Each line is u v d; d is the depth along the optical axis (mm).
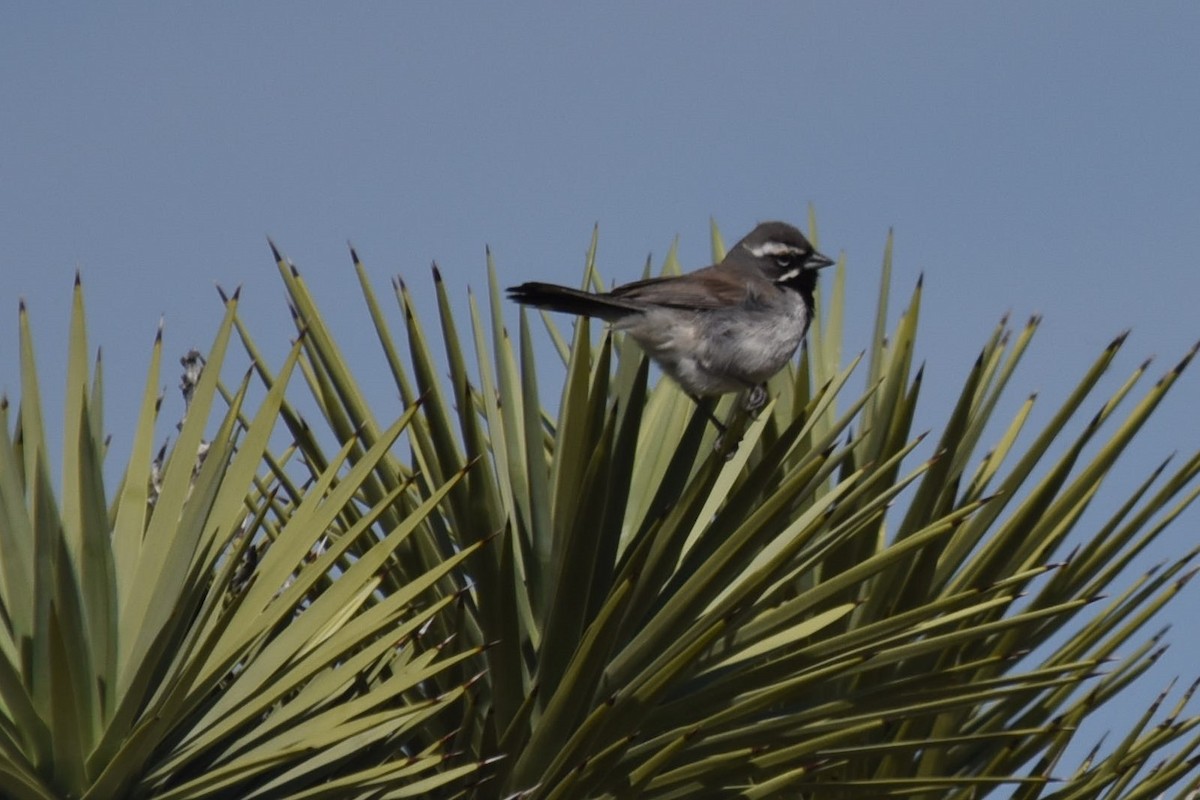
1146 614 8367
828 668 7070
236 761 6418
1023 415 9141
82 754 6496
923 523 8602
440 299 7734
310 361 8219
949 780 7125
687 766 7062
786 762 7184
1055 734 8234
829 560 8539
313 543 6832
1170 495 8430
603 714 6781
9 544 7066
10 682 6387
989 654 8453
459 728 6840
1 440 7137
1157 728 7949
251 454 7176
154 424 7531
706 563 7281
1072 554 8484
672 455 9047
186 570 6844
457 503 7824
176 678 6617
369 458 6902
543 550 7984
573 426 7859
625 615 7605
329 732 6316
